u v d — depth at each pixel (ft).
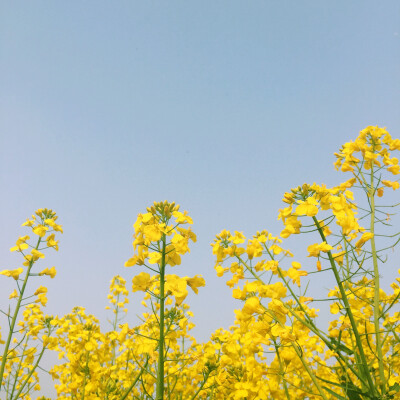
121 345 2.09
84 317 2.36
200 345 1.75
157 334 1.63
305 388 1.54
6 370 2.19
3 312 1.86
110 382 1.88
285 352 1.43
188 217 1.37
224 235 1.48
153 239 1.30
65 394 2.08
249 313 1.30
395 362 1.38
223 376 1.55
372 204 1.40
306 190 1.34
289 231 1.32
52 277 2.06
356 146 1.53
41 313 2.22
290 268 1.33
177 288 1.28
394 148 1.51
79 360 1.96
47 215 2.15
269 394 1.44
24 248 2.01
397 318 1.39
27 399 2.34
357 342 1.20
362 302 1.42
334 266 1.25
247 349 1.49
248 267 1.38
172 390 1.60
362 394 1.16
